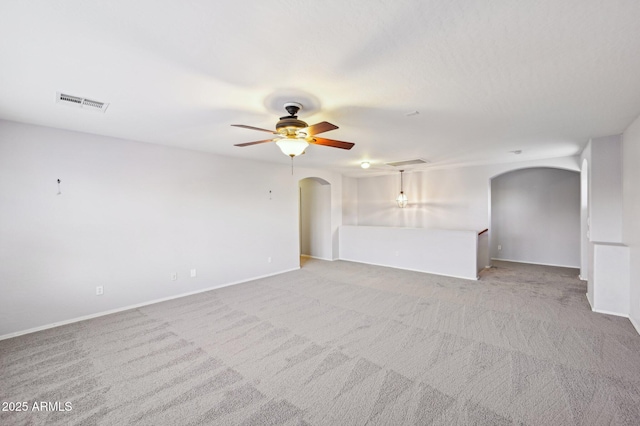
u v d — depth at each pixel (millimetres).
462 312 3750
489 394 2105
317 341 2967
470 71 2000
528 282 5230
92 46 1658
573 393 2100
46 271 3324
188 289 4602
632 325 3260
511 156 5336
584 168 5059
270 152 4828
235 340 3002
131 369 2482
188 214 4598
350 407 1992
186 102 2531
